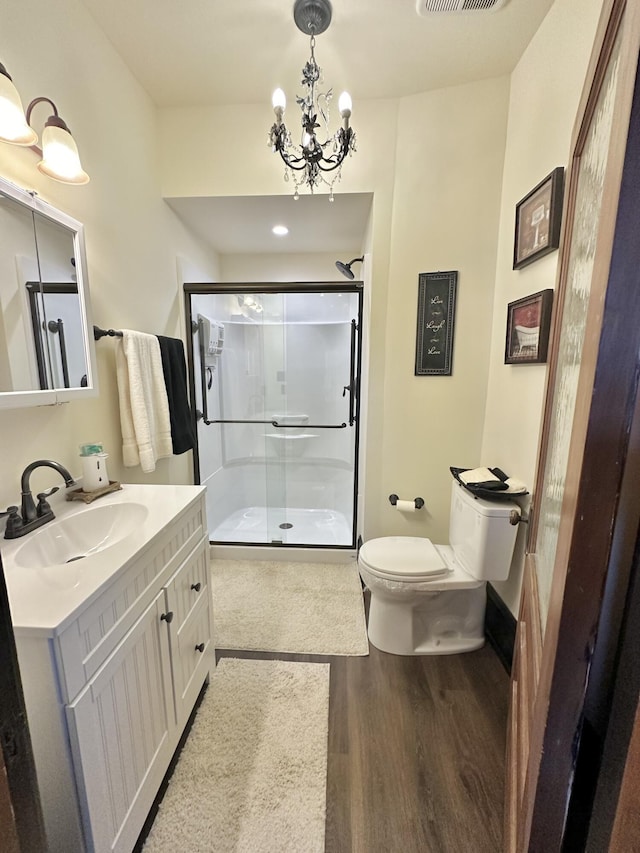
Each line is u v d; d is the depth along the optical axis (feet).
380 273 6.89
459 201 6.37
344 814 3.65
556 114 4.63
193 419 8.54
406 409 7.13
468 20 4.90
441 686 5.15
